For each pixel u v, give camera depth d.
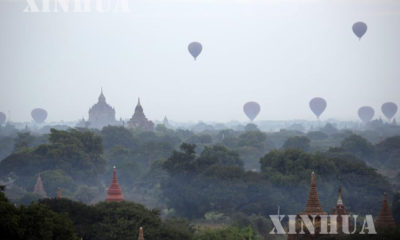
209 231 166.62
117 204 163.12
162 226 160.25
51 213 121.00
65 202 155.62
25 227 113.94
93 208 156.38
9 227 111.06
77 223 151.00
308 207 126.19
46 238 114.94
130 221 153.88
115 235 149.88
